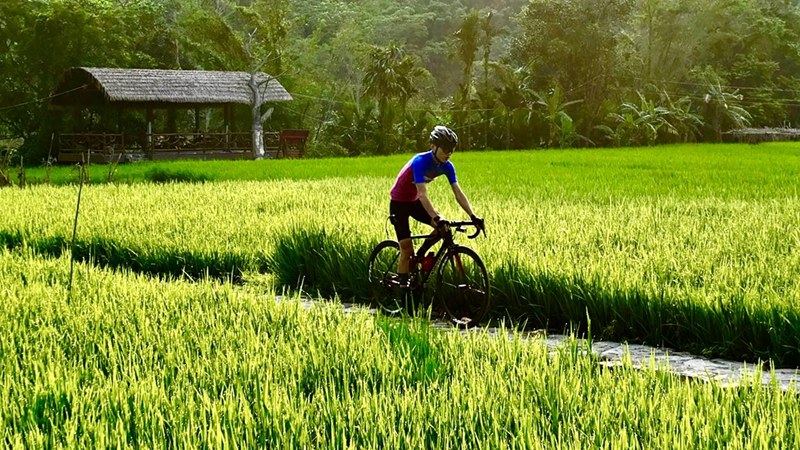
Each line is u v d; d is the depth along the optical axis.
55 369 4.84
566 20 55.47
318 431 3.98
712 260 8.45
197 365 5.01
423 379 4.88
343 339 5.60
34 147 41.53
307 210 13.41
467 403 4.29
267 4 52.22
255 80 42.50
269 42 50.44
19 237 12.52
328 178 22.97
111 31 45.38
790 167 26.61
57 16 42.09
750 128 59.59
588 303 7.78
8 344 5.54
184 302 6.96
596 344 7.50
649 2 64.94
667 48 66.25
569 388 4.54
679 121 52.94
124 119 43.47
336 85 60.25
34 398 4.39
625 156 34.81
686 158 32.78
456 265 8.35
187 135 41.16
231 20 63.03
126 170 29.05
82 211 14.30
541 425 4.02
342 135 48.94
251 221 12.69
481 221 7.71
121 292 7.34
